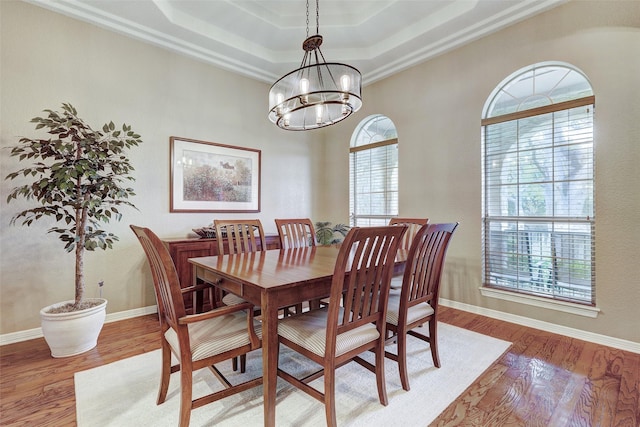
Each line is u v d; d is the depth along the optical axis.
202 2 2.81
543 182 2.71
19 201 2.43
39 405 1.62
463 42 3.12
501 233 2.98
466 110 3.16
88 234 2.33
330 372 1.34
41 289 2.52
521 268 2.86
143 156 3.06
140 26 2.90
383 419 1.50
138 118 3.04
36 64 2.50
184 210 3.33
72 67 2.67
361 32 3.29
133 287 3.00
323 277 1.54
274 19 3.13
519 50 2.78
